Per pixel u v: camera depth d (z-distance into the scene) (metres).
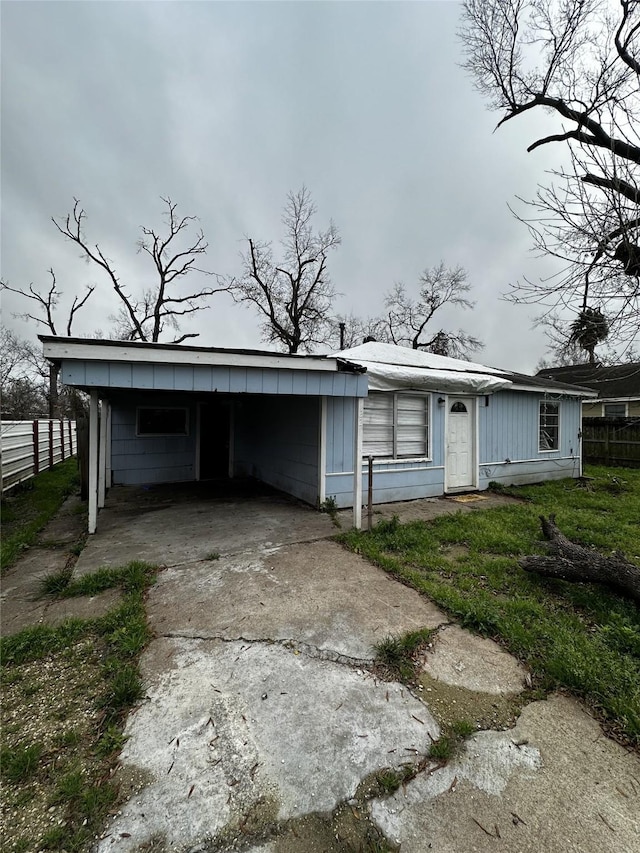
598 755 1.80
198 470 9.89
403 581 3.71
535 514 6.09
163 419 9.57
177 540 4.96
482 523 5.54
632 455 12.43
